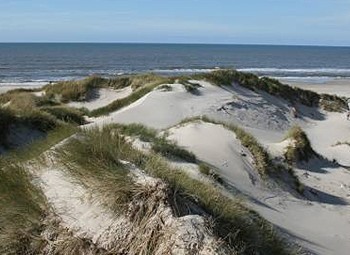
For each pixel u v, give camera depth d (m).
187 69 90.88
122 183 5.00
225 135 12.97
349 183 14.38
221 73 27.39
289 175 12.70
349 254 8.27
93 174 5.38
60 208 5.13
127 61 120.25
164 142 10.81
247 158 12.16
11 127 11.13
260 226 6.81
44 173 5.89
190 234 4.29
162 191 4.75
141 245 4.36
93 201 5.02
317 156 16.42
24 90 29.17
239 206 7.16
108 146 6.22
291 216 9.89
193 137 12.70
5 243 4.89
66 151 6.09
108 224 4.71
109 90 28.73
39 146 7.40
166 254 4.18
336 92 50.09
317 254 7.66
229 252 4.26
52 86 29.03
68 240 4.71
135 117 20.33
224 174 10.69
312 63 129.00
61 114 17.41
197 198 5.36
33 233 4.96
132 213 4.68
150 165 5.94
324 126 26.44
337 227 9.82
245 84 27.30
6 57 127.88
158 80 27.25
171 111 21.39
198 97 23.75
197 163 10.53
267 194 10.91
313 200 12.04
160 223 4.46
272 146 15.77
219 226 5.06
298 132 16.48
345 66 118.31
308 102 29.53
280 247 6.28
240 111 23.55
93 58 131.50
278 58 153.88
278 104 27.38
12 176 5.82
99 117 20.61
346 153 18.64
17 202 5.27
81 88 28.22
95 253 4.52
